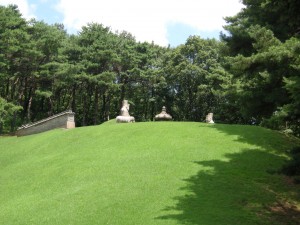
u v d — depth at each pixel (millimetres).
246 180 14641
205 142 19375
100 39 50062
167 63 55844
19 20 41406
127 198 13172
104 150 19984
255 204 12539
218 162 16594
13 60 42781
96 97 52969
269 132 20922
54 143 24922
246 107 20016
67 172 17547
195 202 12469
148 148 19062
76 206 13078
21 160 23359
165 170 15727
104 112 60312
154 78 54594
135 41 58562
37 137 28906
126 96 58656
